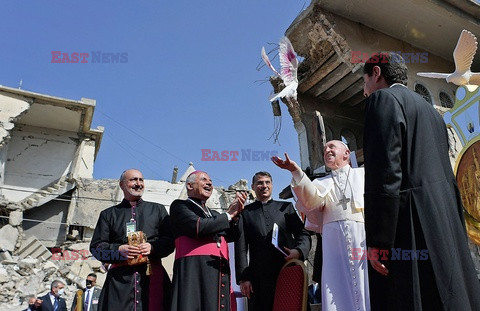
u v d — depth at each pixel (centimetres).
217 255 402
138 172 467
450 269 193
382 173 204
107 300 397
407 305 194
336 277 315
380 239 200
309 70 1169
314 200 335
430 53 1180
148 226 441
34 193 2272
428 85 1116
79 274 1833
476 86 674
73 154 2438
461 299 188
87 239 2148
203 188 446
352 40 1041
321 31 1047
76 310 868
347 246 317
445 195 212
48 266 1786
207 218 401
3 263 1681
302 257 439
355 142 1259
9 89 2047
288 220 473
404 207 208
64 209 2281
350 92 1234
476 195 634
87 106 2214
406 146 217
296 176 333
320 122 1076
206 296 380
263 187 491
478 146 640
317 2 1020
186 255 397
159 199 2567
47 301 1000
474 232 632
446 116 714
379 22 1080
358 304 296
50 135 2427
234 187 2364
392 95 227
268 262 439
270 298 424
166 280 425
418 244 201
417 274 196
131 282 400
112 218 443
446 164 232
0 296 1517
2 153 2181
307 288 374
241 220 461
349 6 1027
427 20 1072
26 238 2119
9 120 2027
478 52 1142
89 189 2272
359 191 334
